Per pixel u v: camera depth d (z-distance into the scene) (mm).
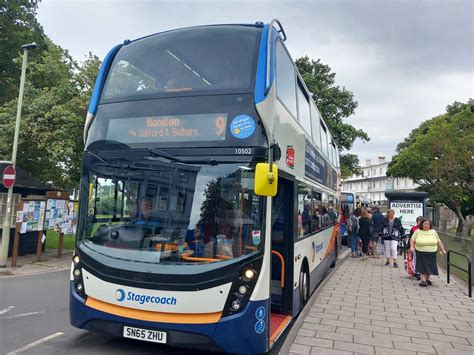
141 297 4332
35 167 20688
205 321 4156
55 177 21000
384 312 7270
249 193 4461
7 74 26109
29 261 13484
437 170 24375
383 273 11789
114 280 4480
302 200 7008
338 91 28938
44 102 16125
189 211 4520
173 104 4930
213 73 4992
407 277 11156
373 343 5555
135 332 4359
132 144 4953
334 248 12969
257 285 4293
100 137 5113
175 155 4727
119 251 4613
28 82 17828
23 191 14977
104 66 5594
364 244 15180
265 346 4309
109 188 4875
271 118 4715
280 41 5812
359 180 96250
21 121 16062
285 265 6152
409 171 25812
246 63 4977
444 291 9352
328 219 11164
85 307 4633
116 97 5277
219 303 4168
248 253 4340
